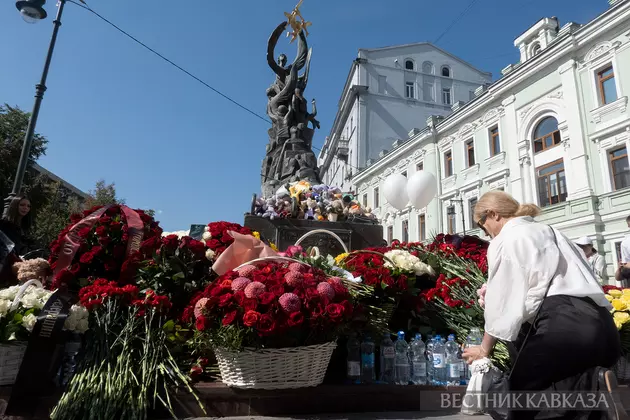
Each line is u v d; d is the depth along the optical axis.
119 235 2.94
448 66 32.84
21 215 4.17
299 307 2.05
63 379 2.14
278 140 8.06
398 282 2.77
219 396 2.09
